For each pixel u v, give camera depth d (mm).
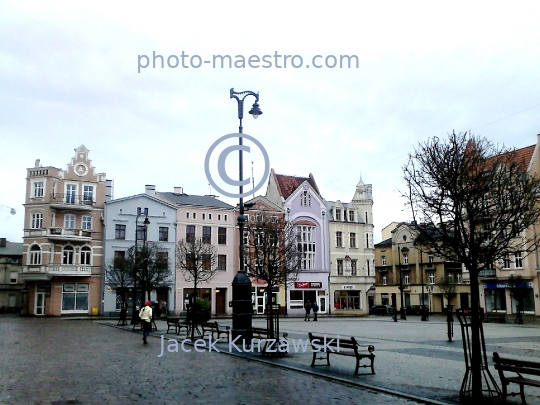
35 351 18484
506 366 9648
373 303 79750
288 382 12008
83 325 36188
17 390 10906
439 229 11281
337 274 63938
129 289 52688
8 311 71750
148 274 37938
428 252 11484
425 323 39562
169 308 54875
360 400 10070
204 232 58625
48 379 12305
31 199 52438
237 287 19422
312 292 61875
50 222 51906
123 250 54344
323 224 63969
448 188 10828
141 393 10586
